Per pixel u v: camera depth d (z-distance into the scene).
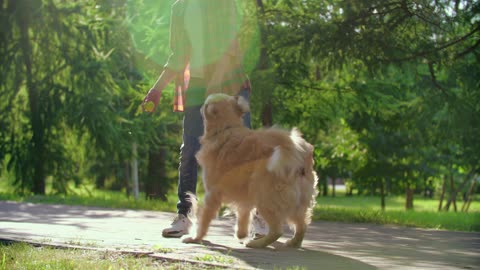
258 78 11.55
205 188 4.73
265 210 4.41
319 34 10.90
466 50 11.38
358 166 27.11
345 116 16.28
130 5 15.92
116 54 19.48
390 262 4.08
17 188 20.34
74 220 7.62
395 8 10.63
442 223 9.36
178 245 4.67
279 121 14.45
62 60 19.91
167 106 13.88
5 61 19.73
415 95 13.72
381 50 10.94
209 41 5.31
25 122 20.55
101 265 3.69
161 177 24.52
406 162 26.06
